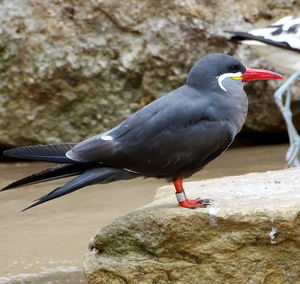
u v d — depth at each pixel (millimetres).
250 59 15562
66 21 15367
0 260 10141
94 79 15375
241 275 8250
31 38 15234
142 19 15469
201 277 8328
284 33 13531
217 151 8492
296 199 8469
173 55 15453
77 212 12000
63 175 8109
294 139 14453
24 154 8070
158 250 8367
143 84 15523
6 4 15375
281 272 8195
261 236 8117
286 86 14531
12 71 15273
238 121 8508
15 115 15406
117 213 11812
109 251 8570
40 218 11805
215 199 8781
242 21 15648
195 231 8250
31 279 9578
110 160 8172
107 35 15406
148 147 8219
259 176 10352
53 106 15414
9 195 13102
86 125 15562
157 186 13242
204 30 15492
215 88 8438
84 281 9516
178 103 8336
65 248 10461
